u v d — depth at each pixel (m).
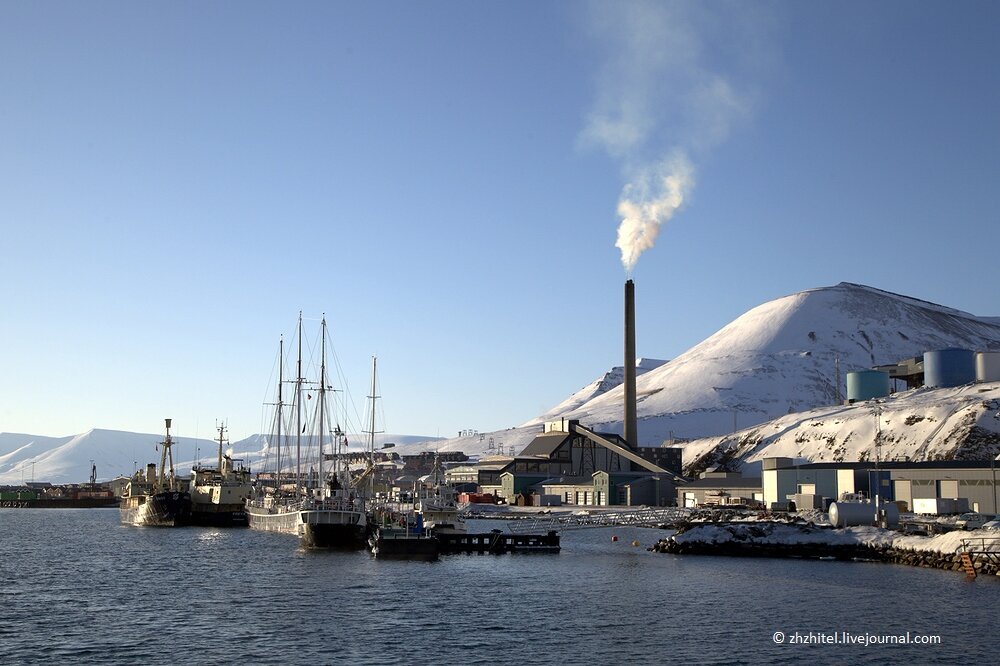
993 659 54.84
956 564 92.06
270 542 139.12
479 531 150.38
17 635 62.56
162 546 135.75
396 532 113.25
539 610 71.00
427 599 76.50
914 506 141.38
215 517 192.00
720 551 112.88
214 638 61.12
